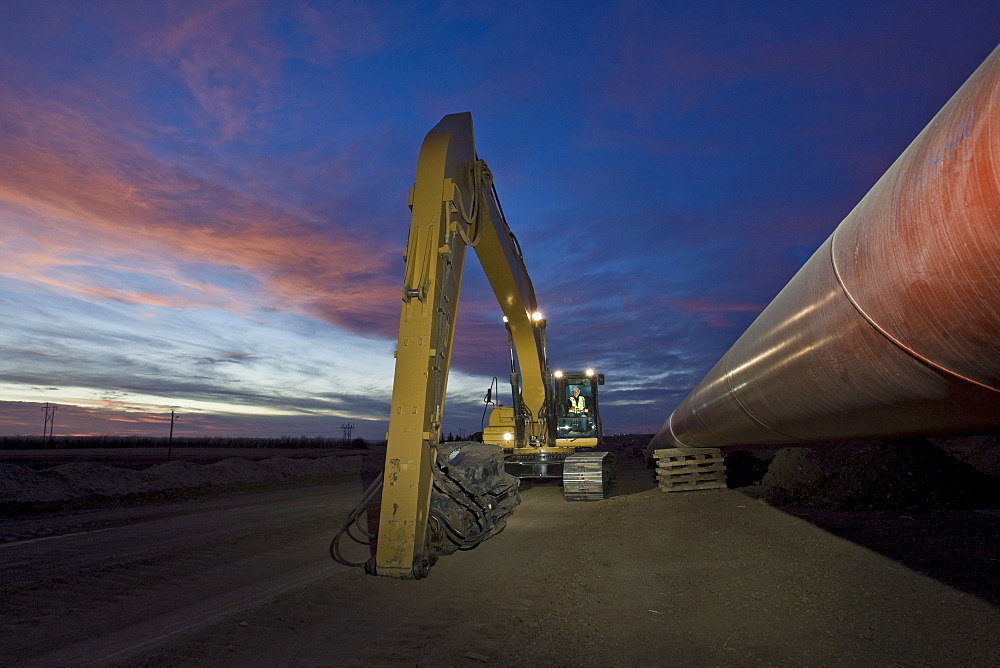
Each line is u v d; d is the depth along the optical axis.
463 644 4.33
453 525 7.19
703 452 14.51
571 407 16.81
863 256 3.42
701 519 9.80
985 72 2.62
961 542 6.78
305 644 4.37
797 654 3.92
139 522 10.77
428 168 7.64
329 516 11.43
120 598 5.61
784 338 4.93
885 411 4.24
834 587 5.34
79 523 10.62
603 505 12.65
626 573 6.34
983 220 2.41
